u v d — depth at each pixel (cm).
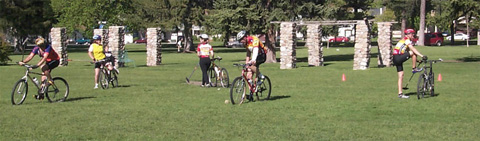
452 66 2617
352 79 1975
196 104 1292
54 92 1352
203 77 1728
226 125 998
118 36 2964
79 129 973
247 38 1278
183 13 5619
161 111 1179
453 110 1159
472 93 1467
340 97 1409
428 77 1379
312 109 1191
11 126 1005
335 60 3734
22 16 5681
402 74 1369
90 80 2031
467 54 4216
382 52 2695
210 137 892
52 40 3106
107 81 1712
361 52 2553
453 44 6856
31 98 1427
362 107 1216
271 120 1048
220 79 1728
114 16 5616
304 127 973
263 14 3438
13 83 1916
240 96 1290
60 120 1070
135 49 6588
